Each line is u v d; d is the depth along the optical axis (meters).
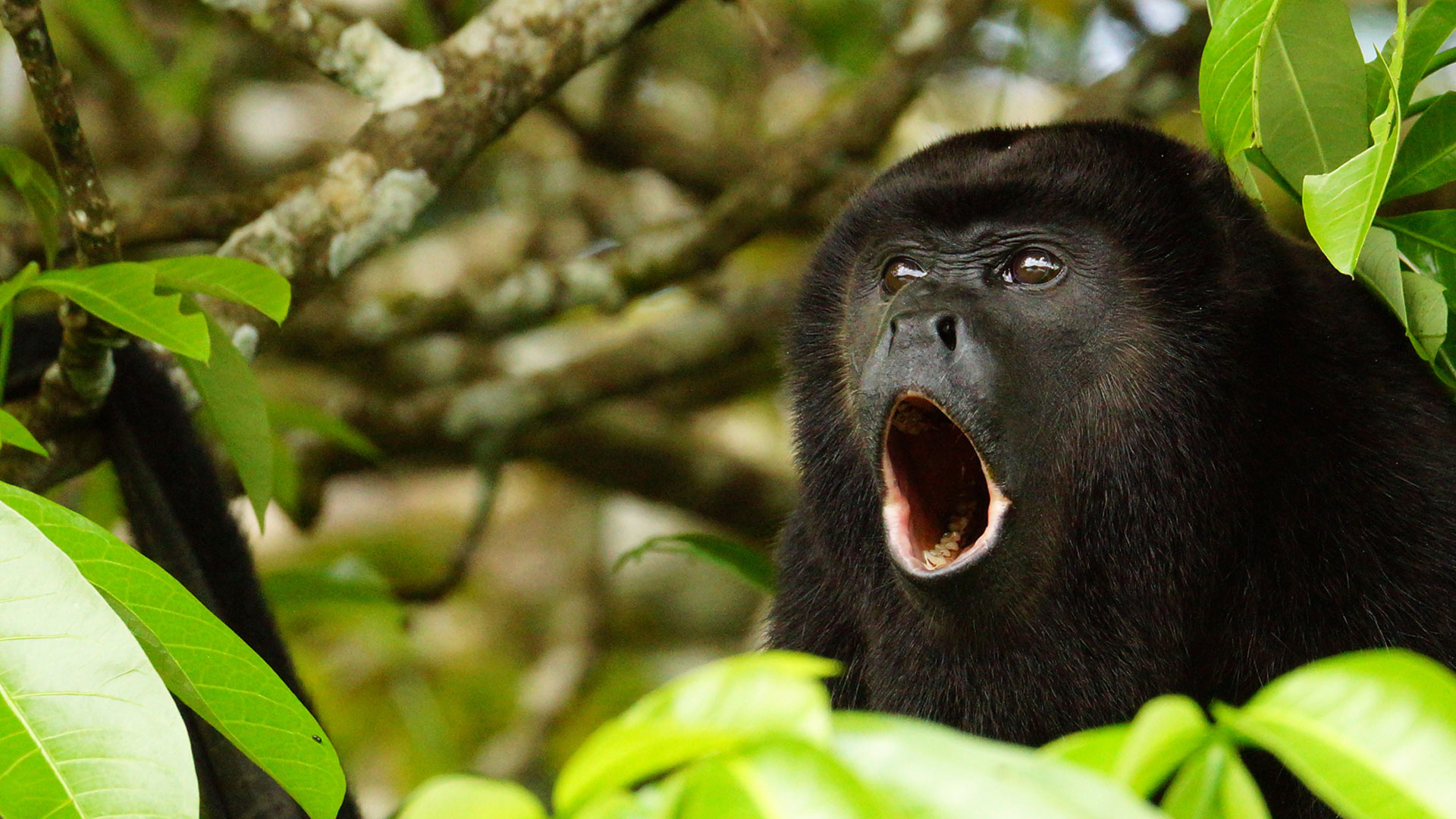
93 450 7.74
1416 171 6.45
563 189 14.88
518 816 2.89
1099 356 7.14
